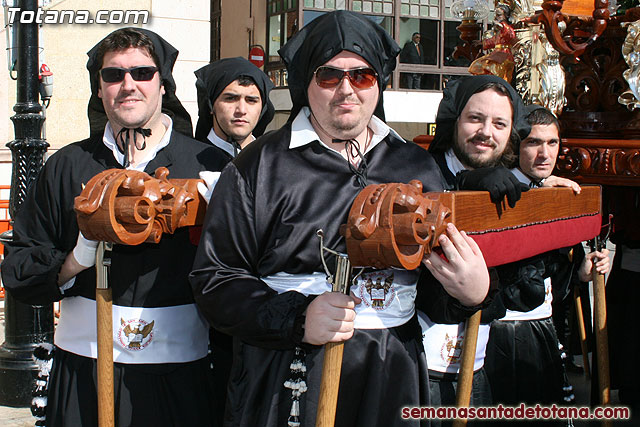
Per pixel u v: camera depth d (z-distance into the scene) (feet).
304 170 6.95
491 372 10.84
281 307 6.38
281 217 6.79
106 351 7.35
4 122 27.48
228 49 56.85
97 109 9.01
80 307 8.23
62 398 8.17
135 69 8.16
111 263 8.09
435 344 9.07
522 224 7.98
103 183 6.64
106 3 25.82
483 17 14.62
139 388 8.08
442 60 47.93
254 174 6.88
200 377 8.59
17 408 14.92
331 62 6.77
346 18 6.91
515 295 9.75
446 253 6.66
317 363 6.85
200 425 8.41
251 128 12.70
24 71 15.47
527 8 12.48
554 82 12.00
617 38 12.87
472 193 6.94
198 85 12.99
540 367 11.23
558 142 11.43
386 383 7.02
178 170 8.72
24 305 15.01
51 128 25.94
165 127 9.02
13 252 8.18
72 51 25.84
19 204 15.44
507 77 12.56
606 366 11.69
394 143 7.57
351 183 7.00
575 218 9.50
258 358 7.04
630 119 12.69
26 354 15.03
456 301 7.36
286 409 6.87
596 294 11.77
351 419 6.97
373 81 6.87
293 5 46.70
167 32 25.93
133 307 8.12
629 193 14.39
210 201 7.03
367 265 5.88
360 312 7.05
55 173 8.35
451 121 9.45
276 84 49.34
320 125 7.04
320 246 6.55
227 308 6.63
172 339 8.27
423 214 5.84
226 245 6.83
